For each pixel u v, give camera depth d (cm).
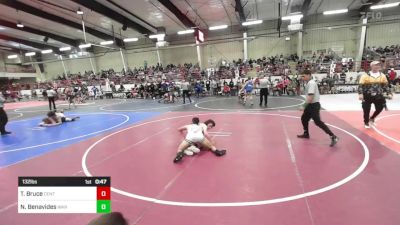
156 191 416
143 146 687
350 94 1758
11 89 3331
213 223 321
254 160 537
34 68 3706
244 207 355
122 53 3052
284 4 2009
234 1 1819
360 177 431
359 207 342
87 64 3459
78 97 2248
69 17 2097
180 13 2006
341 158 523
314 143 636
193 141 576
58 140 811
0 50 3269
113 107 1703
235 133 778
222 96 2089
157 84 2277
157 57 3105
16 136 910
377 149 569
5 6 1752
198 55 2723
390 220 311
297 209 344
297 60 2377
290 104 1384
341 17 2433
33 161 609
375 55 2186
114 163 562
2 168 569
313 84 599
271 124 880
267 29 2667
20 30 2303
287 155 557
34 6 1823
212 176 465
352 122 849
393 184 402
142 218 340
